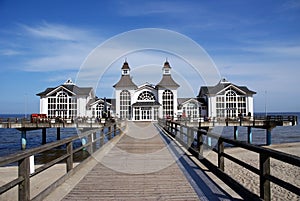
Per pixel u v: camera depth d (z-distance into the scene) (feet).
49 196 16.21
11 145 95.86
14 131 173.88
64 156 19.75
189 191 17.35
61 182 18.76
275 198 22.39
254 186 26.12
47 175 27.43
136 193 17.07
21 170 13.07
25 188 13.10
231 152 62.08
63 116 118.21
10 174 32.24
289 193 23.73
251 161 48.65
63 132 157.17
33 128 91.15
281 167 40.52
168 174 21.85
